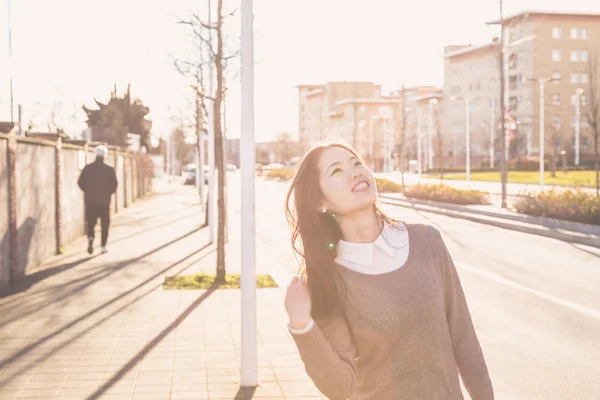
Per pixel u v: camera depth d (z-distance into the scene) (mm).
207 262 12867
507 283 10734
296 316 1842
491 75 92375
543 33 86438
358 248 2072
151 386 5742
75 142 18359
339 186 2053
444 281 2150
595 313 8578
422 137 104938
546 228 17938
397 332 2021
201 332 7578
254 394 5543
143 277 11156
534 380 6109
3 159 10195
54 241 13938
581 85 87750
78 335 7438
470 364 2174
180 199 36656
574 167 70250
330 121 132625
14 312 8562
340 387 1854
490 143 82000
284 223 22609
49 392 5590
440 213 24641
